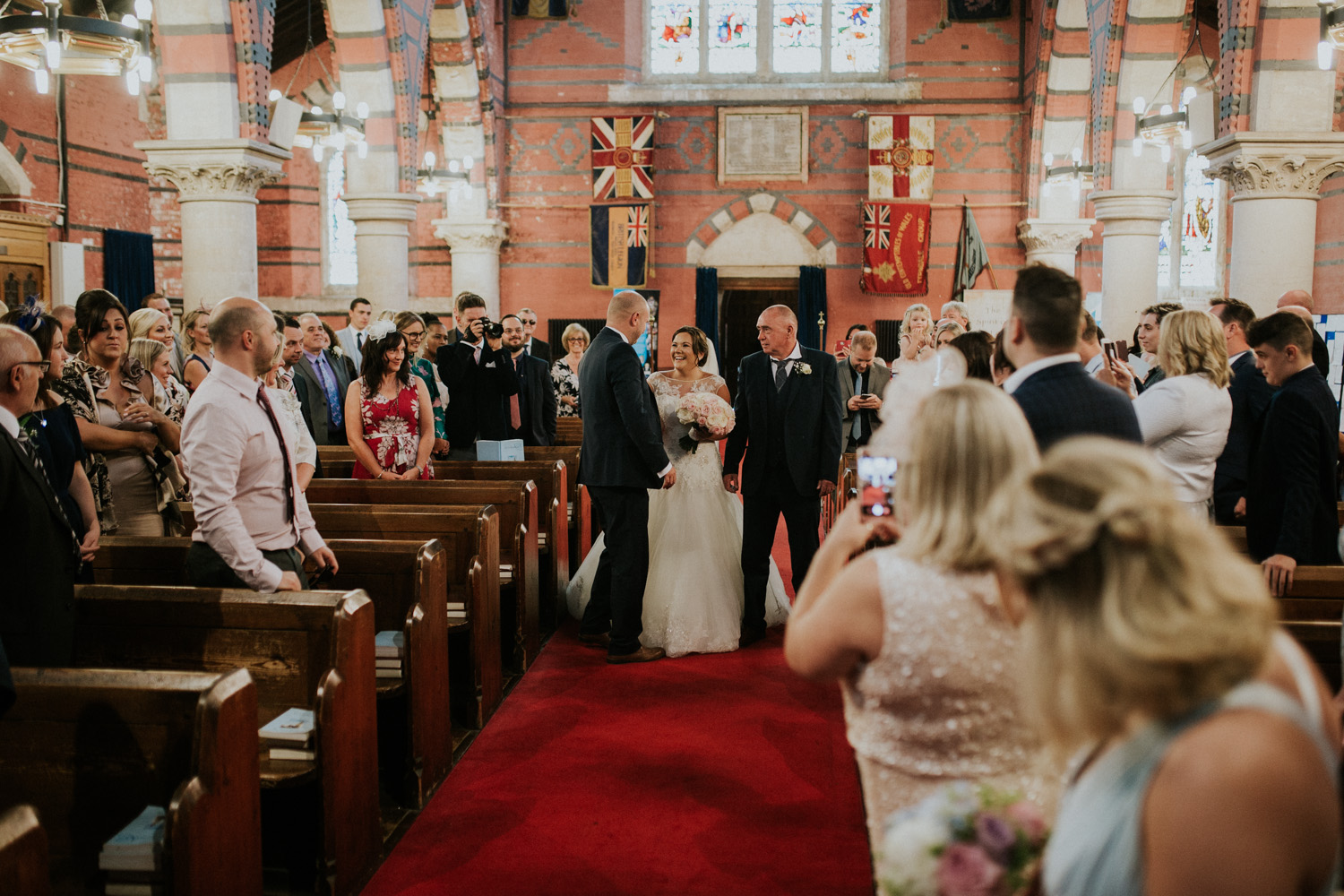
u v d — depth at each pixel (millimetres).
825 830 3459
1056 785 1659
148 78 7199
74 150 13000
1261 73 7762
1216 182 15312
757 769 3965
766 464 5480
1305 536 3367
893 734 1694
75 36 6859
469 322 7008
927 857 1370
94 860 2477
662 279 16141
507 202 16172
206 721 2322
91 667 3180
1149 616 953
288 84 15711
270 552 3398
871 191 15492
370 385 5441
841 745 4207
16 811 1708
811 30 15961
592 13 15836
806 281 15789
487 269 15812
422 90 15312
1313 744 908
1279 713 915
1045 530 1045
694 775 3908
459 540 4551
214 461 3141
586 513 7328
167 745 2439
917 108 15562
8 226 11641
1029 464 1620
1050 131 14812
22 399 3117
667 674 5133
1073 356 2598
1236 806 875
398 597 3877
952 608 1610
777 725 4426
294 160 16219
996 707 1632
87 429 4195
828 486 5477
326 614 3074
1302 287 7902
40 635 2963
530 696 4809
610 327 5211
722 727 4410
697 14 16078
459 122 15352
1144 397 3643
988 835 1367
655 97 15836
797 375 5438
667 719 4496
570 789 3785
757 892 3059
